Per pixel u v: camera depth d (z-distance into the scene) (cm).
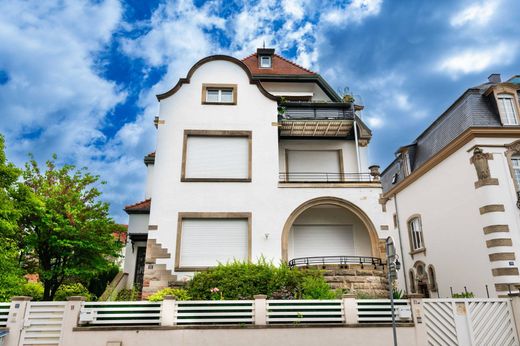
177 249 1479
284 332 878
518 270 1366
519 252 1388
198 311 902
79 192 1465
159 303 902
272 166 1620
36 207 1294
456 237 1670
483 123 1566
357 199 1591
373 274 1384
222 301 908
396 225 2330
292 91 2119
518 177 1511
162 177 1570
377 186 1608
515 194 1459
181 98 1697
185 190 1559
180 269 1456
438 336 900
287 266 1352
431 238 1900
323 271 1367
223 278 1192
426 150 1989
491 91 1609
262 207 1558
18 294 1180
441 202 1803
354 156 1905
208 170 1616
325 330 884
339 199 1584
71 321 862
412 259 2109
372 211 1578
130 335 859
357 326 891
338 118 1803
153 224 1505
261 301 908
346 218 1798
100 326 872
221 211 1541
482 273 1479
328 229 1784
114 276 1856
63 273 1426
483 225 1468
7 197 1194
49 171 1490
